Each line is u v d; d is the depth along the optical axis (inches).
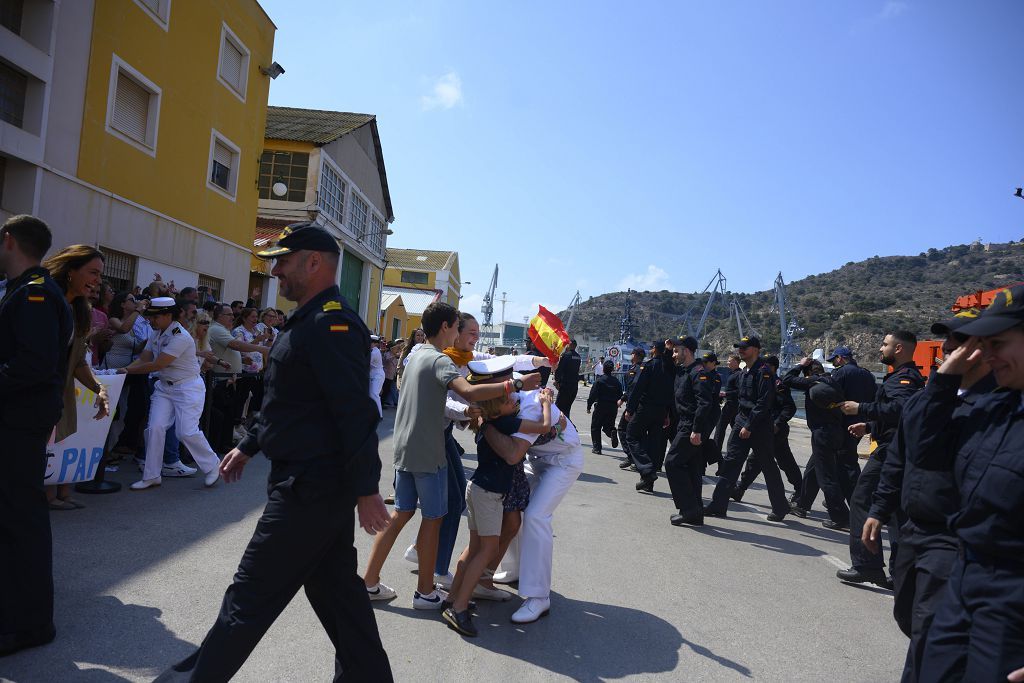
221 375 342.3
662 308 6530.5
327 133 966.4
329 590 109.9
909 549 124.3
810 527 316.8
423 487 166.7
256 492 273.7
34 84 425.1
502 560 203.3
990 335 87.7
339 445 103.0
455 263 2471.7
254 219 743.1
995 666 83.1
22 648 131.0
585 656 154.3
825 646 172.1
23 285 129.0
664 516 309.6
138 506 238.5
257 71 719.7
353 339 103.0
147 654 134.0
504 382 161.6
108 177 494.9
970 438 94.5
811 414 320.2
